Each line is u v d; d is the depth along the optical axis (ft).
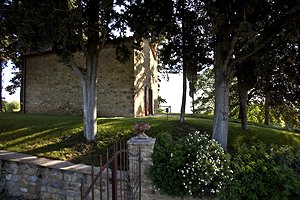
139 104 51.67
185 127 36.96
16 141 31.50
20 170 24.91
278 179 18.75
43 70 57.62
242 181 19.02
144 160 19.89
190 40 36.42
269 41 29.48
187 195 19.26
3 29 28.55
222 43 31.04
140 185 18.81
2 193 25.45
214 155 19.98
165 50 38.86
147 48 57.11
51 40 27.09
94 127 31.17
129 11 30.35
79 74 31.71
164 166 19.42
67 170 22.48
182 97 39.91
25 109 60.13
